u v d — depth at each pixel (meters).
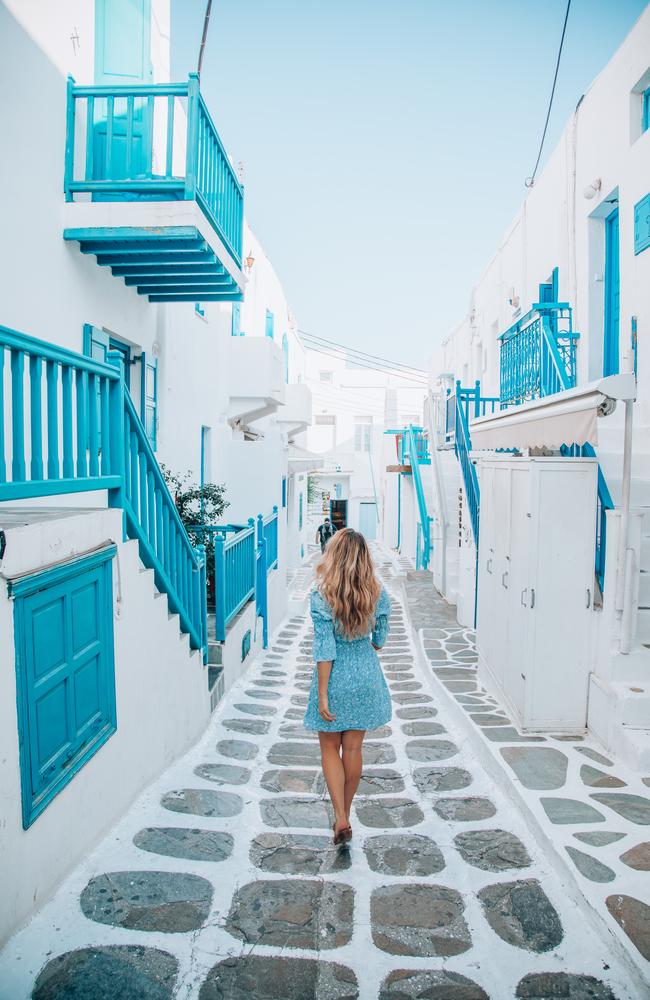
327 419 37.28
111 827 3.38
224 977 2.33
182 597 4.90
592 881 2.87
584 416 4.33
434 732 5.25
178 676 4.57
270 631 9.94
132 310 6.96
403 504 24.03
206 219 5.88
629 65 6.87
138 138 6.00
